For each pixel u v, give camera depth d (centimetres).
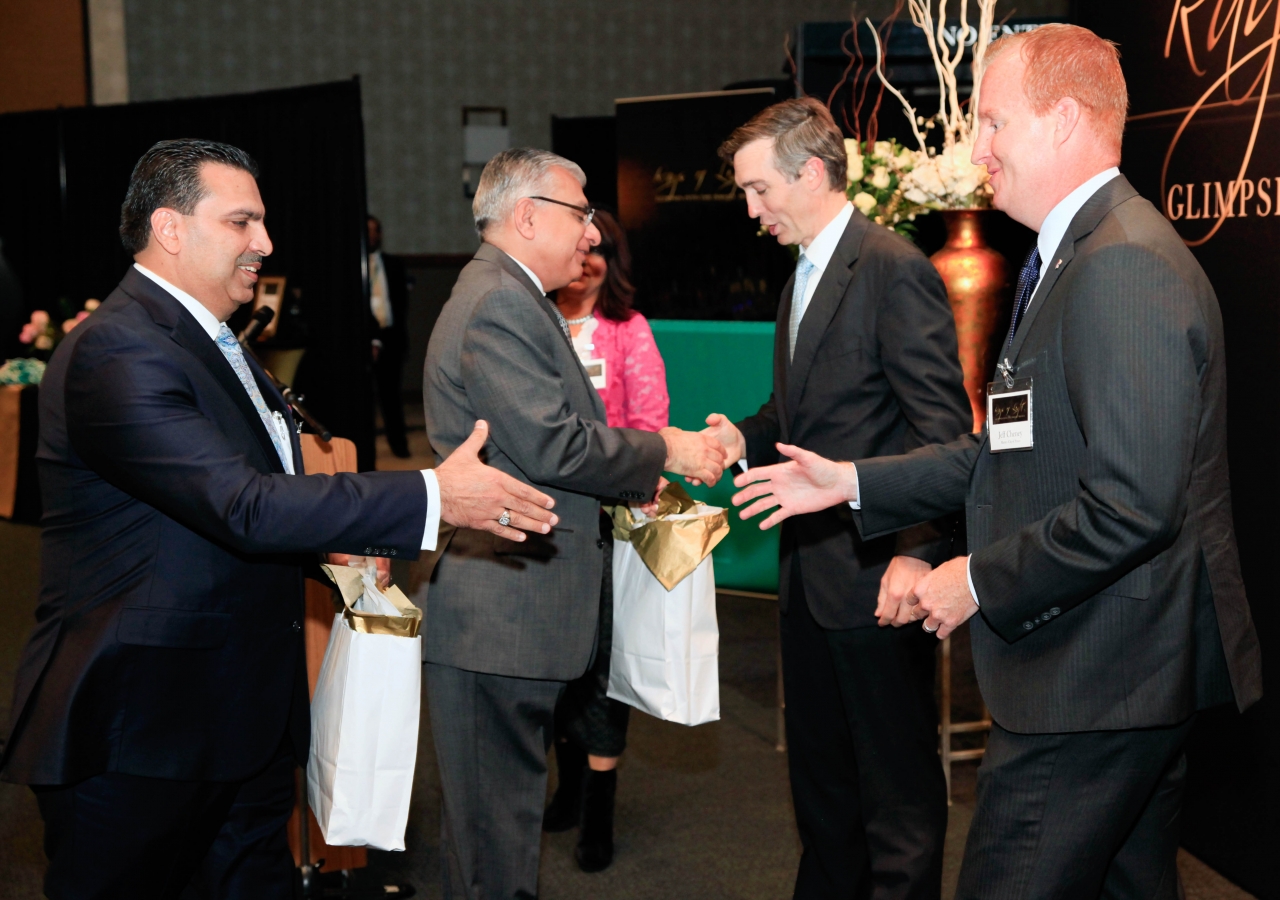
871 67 382
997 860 153
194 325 167
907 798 206
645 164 480
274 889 187
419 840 286
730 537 480
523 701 197
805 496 183
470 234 1093
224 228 167
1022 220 159
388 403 818
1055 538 140
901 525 183
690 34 1108
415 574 206
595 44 1091
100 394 156
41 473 169
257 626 171
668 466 211
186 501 154
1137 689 144
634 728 362
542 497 168
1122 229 142
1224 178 237
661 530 207
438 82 1062
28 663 163
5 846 282
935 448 184
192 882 186
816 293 206
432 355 199
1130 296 136
